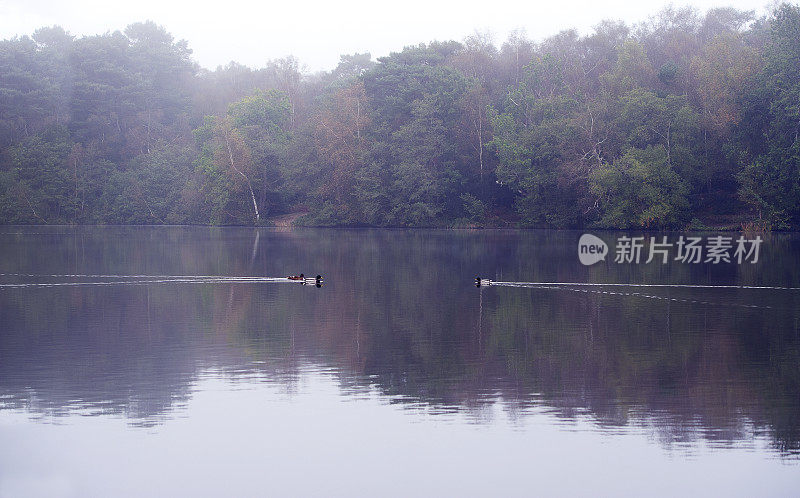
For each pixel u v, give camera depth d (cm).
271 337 2703
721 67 8775
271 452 1605
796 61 7950
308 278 4338
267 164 11775
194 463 1547
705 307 3366
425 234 9200
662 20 12088
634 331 2797
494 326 2906
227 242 7994
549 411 1839
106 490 1437
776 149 8006
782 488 1419
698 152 8900
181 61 16738
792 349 2470
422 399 1942
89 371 2223
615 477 1474
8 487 1444
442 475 1491
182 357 2395
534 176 9375
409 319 3062
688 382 2075
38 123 13675
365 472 1504
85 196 13025
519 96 10156
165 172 12688
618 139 8900
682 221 8775
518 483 1453
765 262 5453
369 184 10675
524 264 5356
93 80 14175
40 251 6812
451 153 10612
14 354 2444
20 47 14038
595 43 11525
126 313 3234
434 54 11356
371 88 11544
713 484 1439
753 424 1734
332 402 1923
